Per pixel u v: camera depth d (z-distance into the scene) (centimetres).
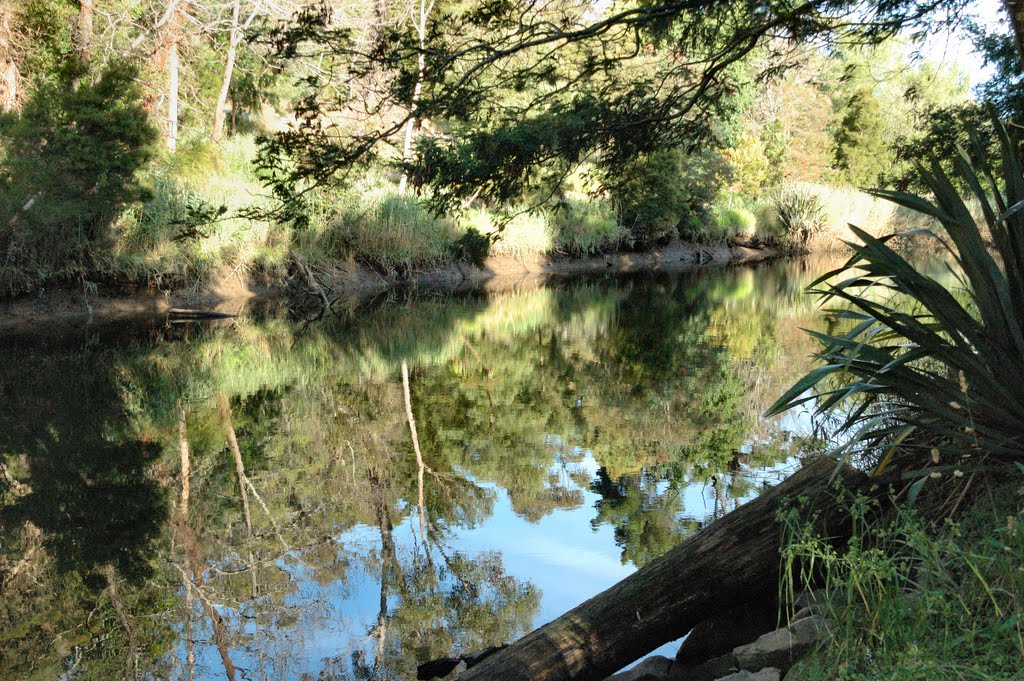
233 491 571
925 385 309
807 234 2828
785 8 604
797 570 308
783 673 269
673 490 528
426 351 1126
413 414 784
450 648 348
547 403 808
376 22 1614
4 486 580
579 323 1363
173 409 811
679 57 663
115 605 398
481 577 417
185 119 2208
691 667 306
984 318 297
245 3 1967
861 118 3162
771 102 3738
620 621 309
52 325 1250
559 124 575
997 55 889
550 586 404
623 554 434
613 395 827
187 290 1468
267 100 2266
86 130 1204
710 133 641
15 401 830
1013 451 288
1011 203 299
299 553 457
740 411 730
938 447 296
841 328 1229
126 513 526
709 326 1293
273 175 550
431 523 499
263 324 1336
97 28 1948
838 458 311
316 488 573
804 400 320
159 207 1434
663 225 2469
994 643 208
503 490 551
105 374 956
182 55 2164
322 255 1703
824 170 3797
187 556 457
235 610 391
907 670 202
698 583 309
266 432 728
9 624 380
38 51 1742
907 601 241
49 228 1230
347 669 331
